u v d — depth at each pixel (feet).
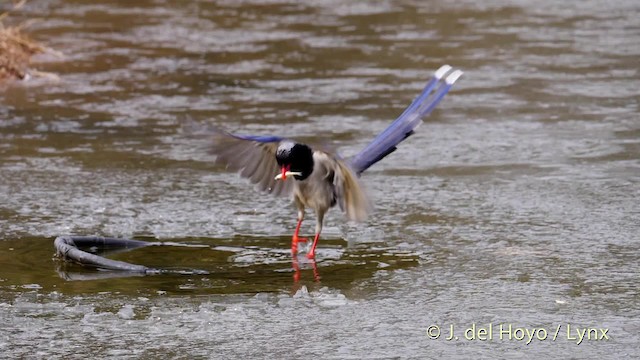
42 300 30.60
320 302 30.50
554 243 35.96
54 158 47.60
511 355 26.71
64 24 83.20
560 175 44.83
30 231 37.50
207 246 36.04
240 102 59.16
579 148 49.37
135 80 64.75
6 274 33.01
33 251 35.35
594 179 44.14
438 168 46.26
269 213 40.01
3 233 37.24
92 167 46.24
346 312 29.71
